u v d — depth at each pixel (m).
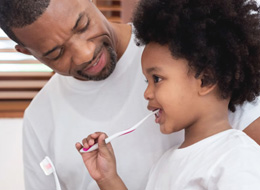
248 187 0.74
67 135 1.07
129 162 1.04
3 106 1.98
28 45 0.92
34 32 0.88
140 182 1.05
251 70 0.88
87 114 1.05
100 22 0.92
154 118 1.02
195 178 0.84
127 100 1.03
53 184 1.13
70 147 1.07
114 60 0.97
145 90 0.95
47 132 1.11
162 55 0.86
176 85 0.86
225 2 0.85
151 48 0.88
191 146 0.90
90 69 0.94
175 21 0.84
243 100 0.91
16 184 1.82
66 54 0.91
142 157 1.04
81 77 1.00
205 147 0.87
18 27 0.89
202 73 0.85
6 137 1.93
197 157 0.87
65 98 1.07
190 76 0.85
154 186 0.95
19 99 2.02
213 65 0.84
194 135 0.91
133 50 1.03
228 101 0.91
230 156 0.81
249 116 0.95
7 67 1.92
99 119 1.05
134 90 1.02
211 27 0.84
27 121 1.13
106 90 1.04
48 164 0.96
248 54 0.87
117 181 0.98
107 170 0.97
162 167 0.95
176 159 0.92
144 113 1.02
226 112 0.91
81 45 0.89
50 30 0.87
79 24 0.88
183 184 0.86
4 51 1.89
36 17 0.86
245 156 0.79
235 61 0.85
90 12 0.90
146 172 1.04
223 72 0.85
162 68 0.86
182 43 0.84
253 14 0.89
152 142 1.03
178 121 0.89
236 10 0.87
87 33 0.89
